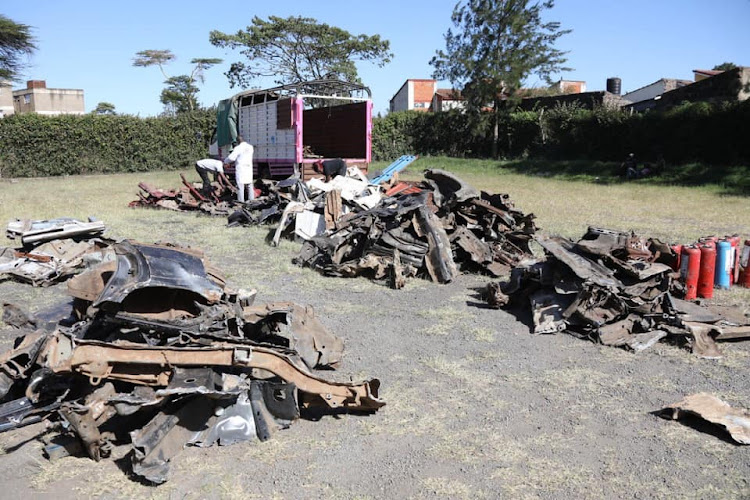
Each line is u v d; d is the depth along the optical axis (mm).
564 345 6434
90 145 32562
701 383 5457
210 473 3955
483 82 36812
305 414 4816
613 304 6754
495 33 37062
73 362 3924
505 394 5234
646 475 3988
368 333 6797
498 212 10227
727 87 30000
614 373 5688
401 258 9328
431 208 10172
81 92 74125
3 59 33750
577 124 33031
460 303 8016
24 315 5930
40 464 4039
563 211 16875
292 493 3768
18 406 4488
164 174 31969
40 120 30953
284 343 5332
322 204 12211
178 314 4586
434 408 4957
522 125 36438
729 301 8109
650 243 8484
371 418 4770
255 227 13430
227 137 19672
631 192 22141
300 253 10039
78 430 3867
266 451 4230
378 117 38938
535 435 4523
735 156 26375
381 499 3721
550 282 7363
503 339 6625
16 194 20609
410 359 6043
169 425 4051
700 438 4477
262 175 18188
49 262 8883
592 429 4613
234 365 4246
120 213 15711
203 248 11211
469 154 39000
